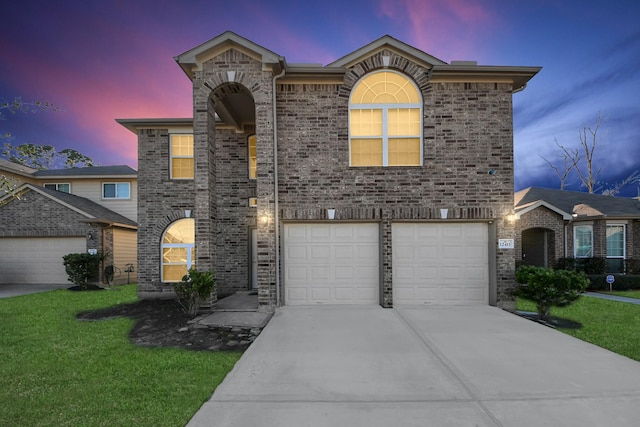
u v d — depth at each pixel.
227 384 4.14
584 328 6.79
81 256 12.92
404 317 7.43
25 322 7.36
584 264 14.35
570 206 16.81
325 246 8.75
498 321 7.11
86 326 7.00
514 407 3.54
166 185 11.05
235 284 10.80
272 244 8.17
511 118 8.70
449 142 8.69
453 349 5.38
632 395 3.80
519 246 14.99
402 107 8.84
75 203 15.12
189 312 7.73
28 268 14.41
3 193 14.47
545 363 4.78
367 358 5.00
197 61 8.27
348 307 8.41
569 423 3.23
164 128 11.11
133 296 11.05
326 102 8.77
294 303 8.69
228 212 10.91
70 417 3.38
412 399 3.73
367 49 8.69
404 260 8.73
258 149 8.26
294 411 3.48
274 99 8.49
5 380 4.28
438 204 8.62
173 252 11.12
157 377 4.38
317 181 8.67
